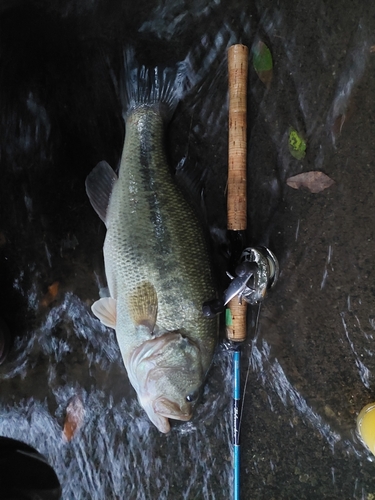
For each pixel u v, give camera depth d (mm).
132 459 582
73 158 606
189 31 600
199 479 571
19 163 609
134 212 529
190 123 593
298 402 567
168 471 577
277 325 576
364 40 577
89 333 596
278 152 583
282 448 565
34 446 596
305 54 585
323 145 579
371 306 563
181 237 527
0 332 567
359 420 543
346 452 557
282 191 581
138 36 606
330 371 566
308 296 573
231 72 562
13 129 609
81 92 607
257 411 571
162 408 511
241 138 556
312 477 559
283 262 577
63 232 604
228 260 572
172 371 510
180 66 597
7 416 601
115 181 555
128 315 521
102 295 594
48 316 602
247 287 494
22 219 607
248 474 566
